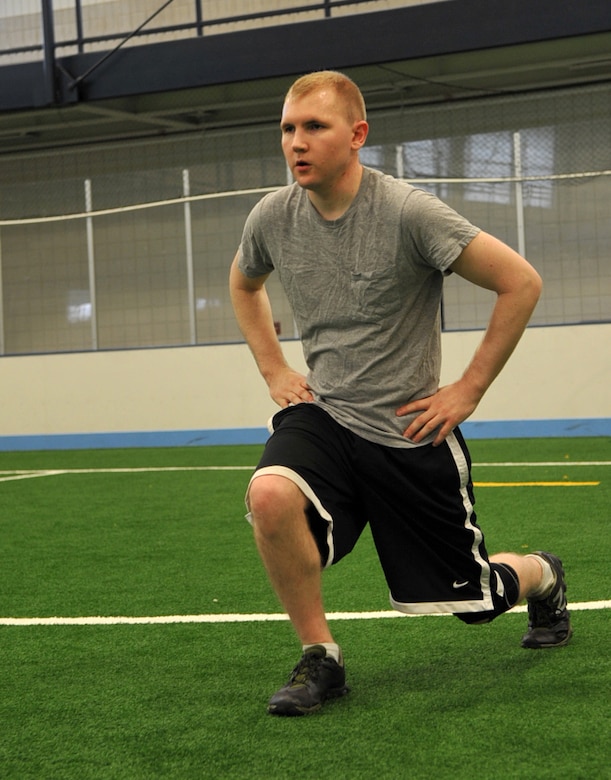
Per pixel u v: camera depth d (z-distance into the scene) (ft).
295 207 7.88
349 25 33.96
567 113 36.81
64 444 39.55
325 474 7.54
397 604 7.84
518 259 7.41
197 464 30.30
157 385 38.45
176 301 41.93
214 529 17.85
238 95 39.17
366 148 39.11
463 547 7.72
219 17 38.75
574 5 31.81
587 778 6.15
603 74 36.45
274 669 9.05
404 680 8.47
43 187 43.27
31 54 41.11
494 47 32.68
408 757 6.64
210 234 41.32
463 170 38.01
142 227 42.24
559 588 9.09
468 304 37.58
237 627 10.73
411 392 7.72
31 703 8.31
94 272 42.91
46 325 43.65
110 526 18.71
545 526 16.53
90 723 7.72
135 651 9.91
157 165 41.83
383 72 36.86
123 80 36.32
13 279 43.93
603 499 19.34
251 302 8.85
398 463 7.59
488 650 9.30
